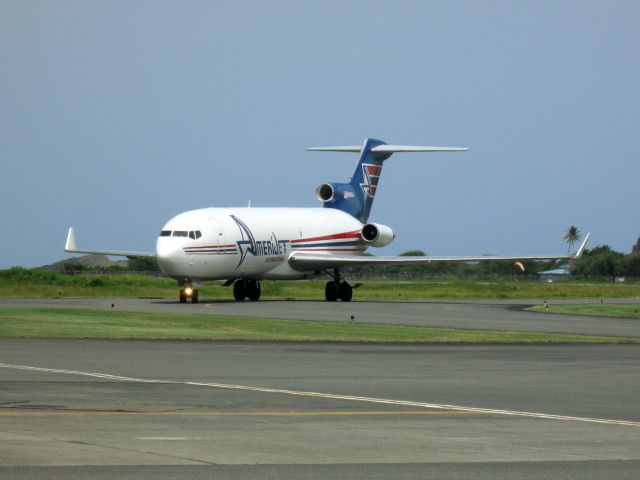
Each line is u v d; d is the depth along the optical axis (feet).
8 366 318.45
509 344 444.55
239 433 198.70
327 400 249.96
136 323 517.14
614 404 249.34
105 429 200.54
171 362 339.16
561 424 215.92
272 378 296.71
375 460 173.88
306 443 188.96
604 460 175.94
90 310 608.60
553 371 326.44
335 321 582.76
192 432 199.00
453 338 472.44
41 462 166.61
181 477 157.38
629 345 445.78
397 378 301.43
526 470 166.81
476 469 167.22
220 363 338.75
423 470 166.09
